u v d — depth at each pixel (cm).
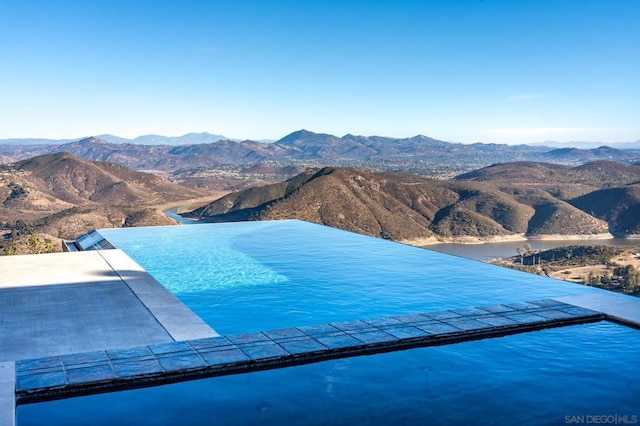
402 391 448
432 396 441
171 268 1027
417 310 698
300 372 483
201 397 433
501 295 777
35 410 405
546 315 625
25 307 641
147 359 475
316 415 408
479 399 438
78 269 868
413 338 545
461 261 1076
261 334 554
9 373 441
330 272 970
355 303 744
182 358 479
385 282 879
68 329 559
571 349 543
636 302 687
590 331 595
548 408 423
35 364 461
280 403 423
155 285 754
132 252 1218
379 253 1181
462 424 398
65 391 421
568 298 710
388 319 613
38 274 827
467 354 530
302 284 873
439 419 404
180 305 652
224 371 470
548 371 491
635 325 606
